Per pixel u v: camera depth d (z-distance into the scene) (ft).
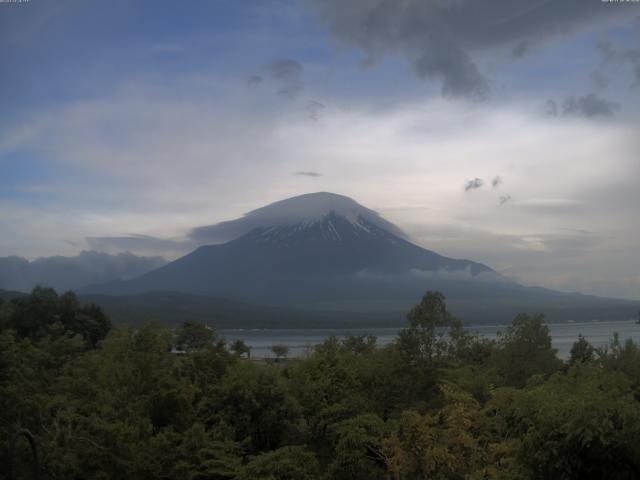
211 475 72.02
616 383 55.67
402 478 58.34
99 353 92.79
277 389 85.66
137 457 61.87
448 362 94.43
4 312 181.06
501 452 54.54
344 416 86.02
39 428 65.36
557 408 44.27
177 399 80.59
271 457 66.95
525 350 91.61
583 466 41.47
